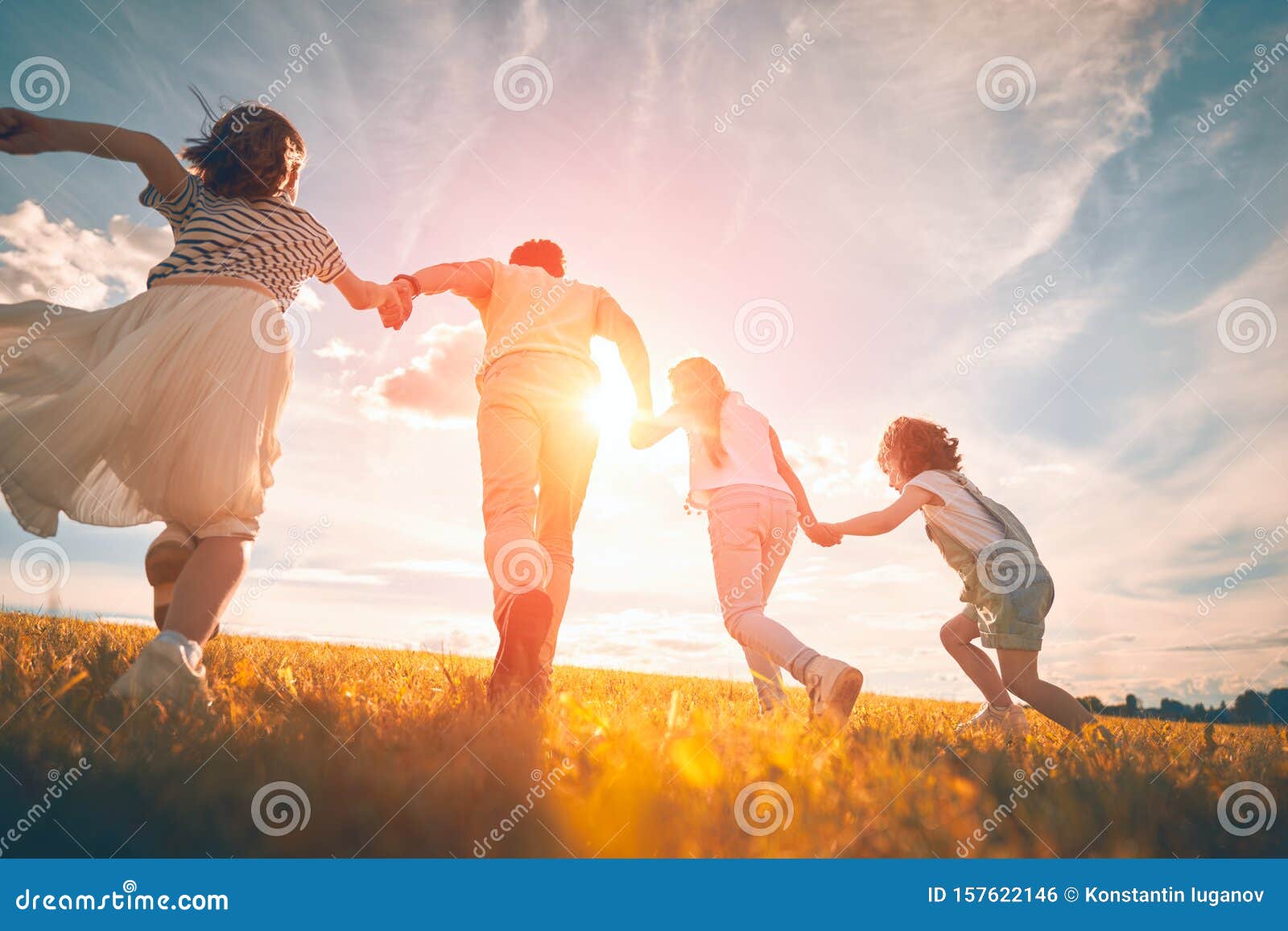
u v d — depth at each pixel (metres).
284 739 1.87
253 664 3.31
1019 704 3.87
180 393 2.48
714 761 1.87
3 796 1.42
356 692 2.76
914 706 5.14
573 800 1.57
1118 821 1.69
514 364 3.46
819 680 3.11
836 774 1.95
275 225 2.75
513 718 2.22
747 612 3.52
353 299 3.20
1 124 2.30
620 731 2.17
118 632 4.03
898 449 4.23
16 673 2.44
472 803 1.53
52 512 2.54
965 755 2.28
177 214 2.72
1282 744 2.96
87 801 1.44
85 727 1.92
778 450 4.14
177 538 2.57
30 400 2.50
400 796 1.52
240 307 2.60
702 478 3.89
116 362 2.43
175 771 1.58
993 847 1.55
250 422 2.57
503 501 3.31
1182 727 3.49
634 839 1.44
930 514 3.95
